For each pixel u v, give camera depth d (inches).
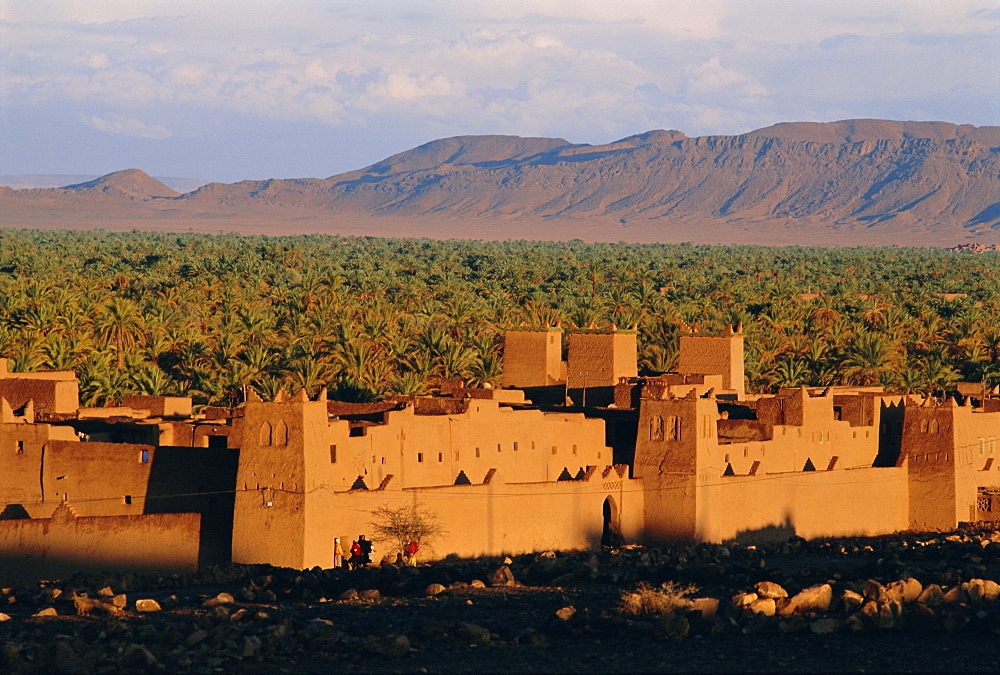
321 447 6830.7
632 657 4643.2
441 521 7244.1
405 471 7711.6
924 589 5329.7
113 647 4739.2
